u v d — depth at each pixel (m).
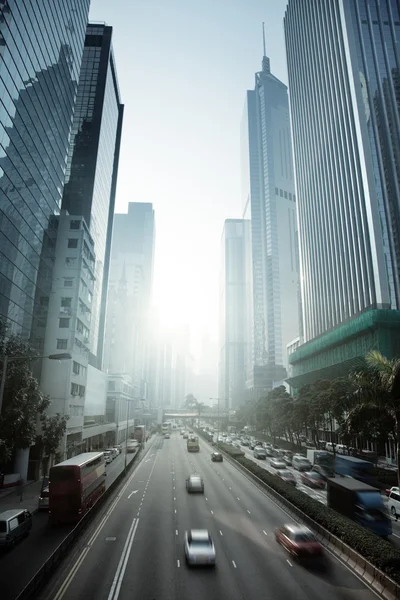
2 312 49.94
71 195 106.69
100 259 120.81
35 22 56.38
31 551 24.45
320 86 137.12
